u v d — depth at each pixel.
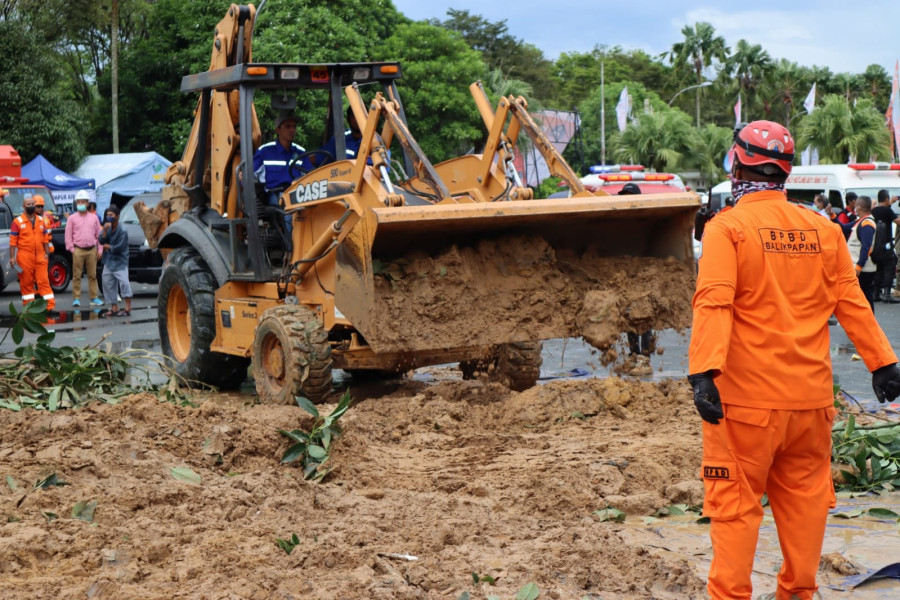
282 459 5.94
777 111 91.31
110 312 16.84
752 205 3.62
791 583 3.66
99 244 18.72
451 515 4.99
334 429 6.16
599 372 10.46
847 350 11.89
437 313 7.28
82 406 7.09
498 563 4.26
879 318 15.33
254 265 8.84
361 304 7.24
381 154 7.83
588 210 7.36
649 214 7.70
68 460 5.36
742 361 3.50
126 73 40.50
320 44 32.88
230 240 9.19
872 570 4.36
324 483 5.70
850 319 3.63
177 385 8.95
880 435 6.21
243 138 8.88
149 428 6.20
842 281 3.63
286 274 8.39
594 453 6.28
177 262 9.84
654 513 5.27
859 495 5.75
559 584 4.05
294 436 6.05
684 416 7.42
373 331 7.14
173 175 10.42
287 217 9.05
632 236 8.02
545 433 7.07
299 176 9.36
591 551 4.39
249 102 8.93
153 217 10.55
